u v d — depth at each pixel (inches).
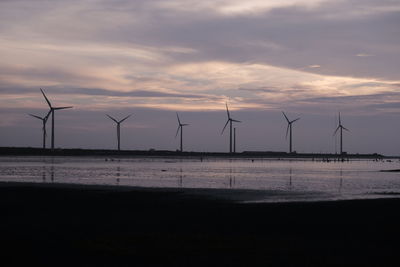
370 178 3216.0
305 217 1186.6
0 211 1290.6
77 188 2017.7
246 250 813.9
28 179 2738.7
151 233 955.3
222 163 7273.6
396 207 1384.1
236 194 1868.8
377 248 844.0
